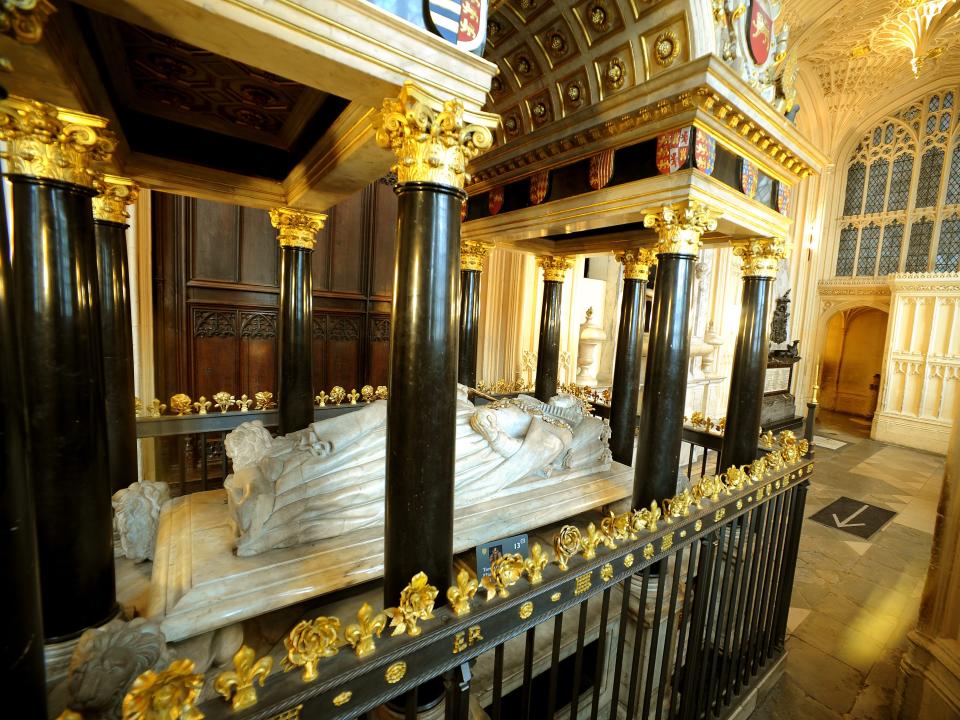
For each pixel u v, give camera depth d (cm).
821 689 254
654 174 248
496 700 111
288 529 197
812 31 765
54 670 144
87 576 152
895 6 709
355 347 533
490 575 111
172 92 227
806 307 1135
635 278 399
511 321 628
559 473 309
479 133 148
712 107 228
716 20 231
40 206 139
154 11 108
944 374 834
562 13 267
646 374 262
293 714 78
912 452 823
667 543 154
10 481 86
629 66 257
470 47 147
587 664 237
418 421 149
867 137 1097
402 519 153
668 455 258
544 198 326
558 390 544
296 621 199
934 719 205
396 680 91
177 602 165
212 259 433
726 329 859
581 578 126
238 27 113
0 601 86
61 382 143
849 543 432
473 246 423
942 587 213
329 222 498
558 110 306
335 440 233
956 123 959
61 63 128
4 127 134
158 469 416
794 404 994
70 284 144
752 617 233
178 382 422
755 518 217
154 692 67
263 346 470
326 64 128
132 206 352
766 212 290
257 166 298
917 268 1023
